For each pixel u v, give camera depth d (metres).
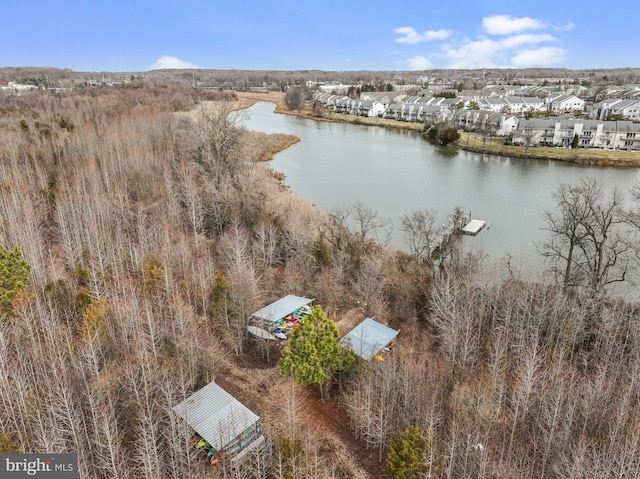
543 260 44.66
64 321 27.98
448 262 40.50
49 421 20.06
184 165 51.59
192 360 24.78
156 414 21.16
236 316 29.94
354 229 52.47
